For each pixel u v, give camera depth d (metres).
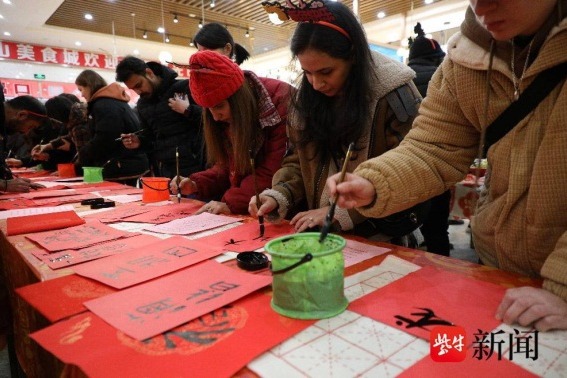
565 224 0.70
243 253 0.88
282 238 0.70
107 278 0.78
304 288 0.60
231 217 1.35
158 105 2.14
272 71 7.34
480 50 0.77
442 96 0.86
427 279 0.74
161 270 0.81
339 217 1.06
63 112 3.24
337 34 0.97
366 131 1.09
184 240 1.04
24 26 5.81
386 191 0.79
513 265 0.82
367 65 1.02
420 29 2.40
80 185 2.31
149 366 0.48
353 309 0.63
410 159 0.83
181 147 2.14
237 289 0.71
